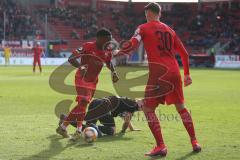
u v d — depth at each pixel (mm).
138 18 170875
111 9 173500
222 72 102938
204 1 165250
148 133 24859
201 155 19609
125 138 23453
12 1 156500
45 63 133625
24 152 19844
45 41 140125
